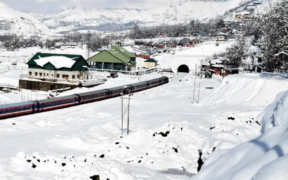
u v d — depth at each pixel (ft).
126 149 83.92
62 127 121.60
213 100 158.20
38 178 64.49
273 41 189.88
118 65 329.52
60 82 225.76
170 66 421.18
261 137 31.89
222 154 36.14
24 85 229.45
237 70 314.55
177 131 96.02
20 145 92.38
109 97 200.03
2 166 68.90
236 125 99.09
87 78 252.42
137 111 153.69
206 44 547.90
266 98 133.49
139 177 67.67
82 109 164.55
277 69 199.00
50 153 79.15
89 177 62.39
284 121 31.99
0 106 131.75
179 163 78.84
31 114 146.00
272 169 22.04
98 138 98.48
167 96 207.41
